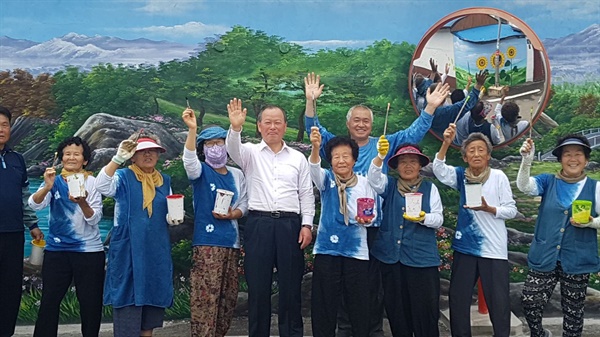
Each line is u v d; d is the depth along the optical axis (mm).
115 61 6426
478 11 6203
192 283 5254
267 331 5242
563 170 5309
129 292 5066
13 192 5211
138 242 5066
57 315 5230
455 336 5250
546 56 6133
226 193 5141
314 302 5266
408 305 5266
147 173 5246
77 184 4918
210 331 5180
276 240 5207
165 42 6422
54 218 5203
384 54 6379
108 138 6355
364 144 5633
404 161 5234
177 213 5086
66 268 5223
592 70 6391
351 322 5250
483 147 5172
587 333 6051
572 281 5152
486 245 5172
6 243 5184
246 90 6406
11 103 6430
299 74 6402
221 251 5270
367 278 5227
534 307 5277
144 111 6410
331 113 6395
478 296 6117
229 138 5219
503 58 6203
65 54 6441
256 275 5184
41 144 6414
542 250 5203
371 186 5250
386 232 5242
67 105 6414
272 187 5246
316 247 5285
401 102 6383
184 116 5184
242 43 6406
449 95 6289
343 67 6387
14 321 5344
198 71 6414
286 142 6402
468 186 5066
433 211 5188
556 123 6375
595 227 5035
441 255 6410
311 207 5367
